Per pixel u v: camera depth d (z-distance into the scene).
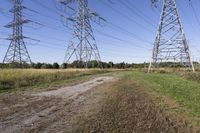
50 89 23.47
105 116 11.30
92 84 29.25
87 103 15.30
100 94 19.47
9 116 11.57
